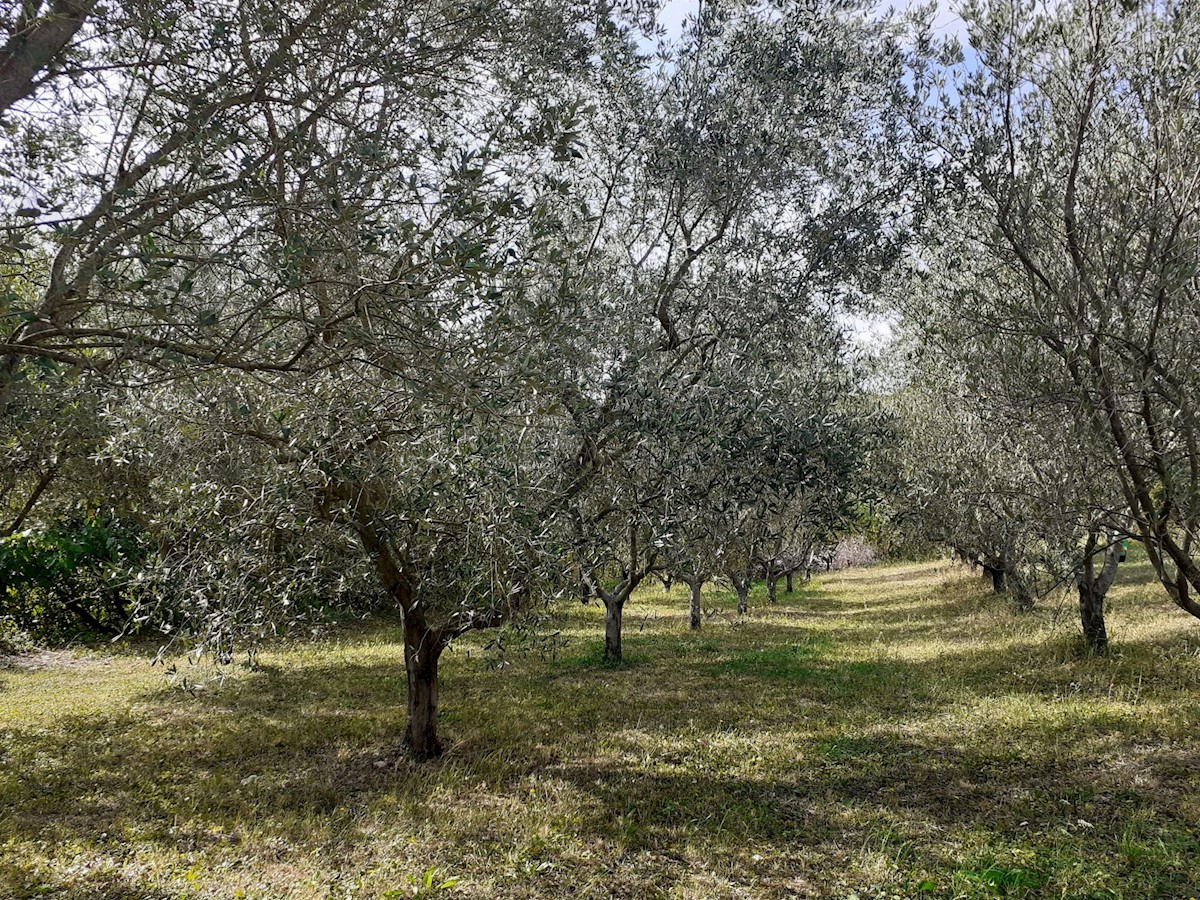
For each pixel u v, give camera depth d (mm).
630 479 7270
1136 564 22250
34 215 3766
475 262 3645
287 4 4449
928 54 7543
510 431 5891
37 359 3424
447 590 6691
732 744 8180
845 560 38031
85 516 14875
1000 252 6703
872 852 5488
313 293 4488
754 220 9305
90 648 15344
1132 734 7621
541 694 10930
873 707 9602
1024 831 5742
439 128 5457
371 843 5762
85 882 5090
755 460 7109
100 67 4016
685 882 5129
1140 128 6266
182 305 3617
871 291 9180
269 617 6316
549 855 5539
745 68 8406
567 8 5988
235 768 7707
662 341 8289
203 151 3773
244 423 5418
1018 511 8211
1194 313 5758
